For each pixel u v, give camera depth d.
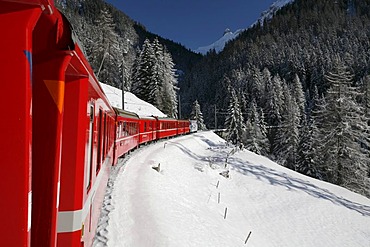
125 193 9.80
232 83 113.94
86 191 3.33
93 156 4.03
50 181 2.04
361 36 140.62
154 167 15.45
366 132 33.44
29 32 1.50
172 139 33.34
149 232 7.11
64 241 2.79
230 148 35.59
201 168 21.45
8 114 1.45
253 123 64.19
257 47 175.38
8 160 1.45
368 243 15.27
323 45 139.00
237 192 20.25
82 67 2.69
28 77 1.49
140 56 52.03
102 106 5.41
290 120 56.09
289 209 18.19
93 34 48.00
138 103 42.06
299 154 46.97
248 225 14.96
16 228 1.47
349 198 21.59
